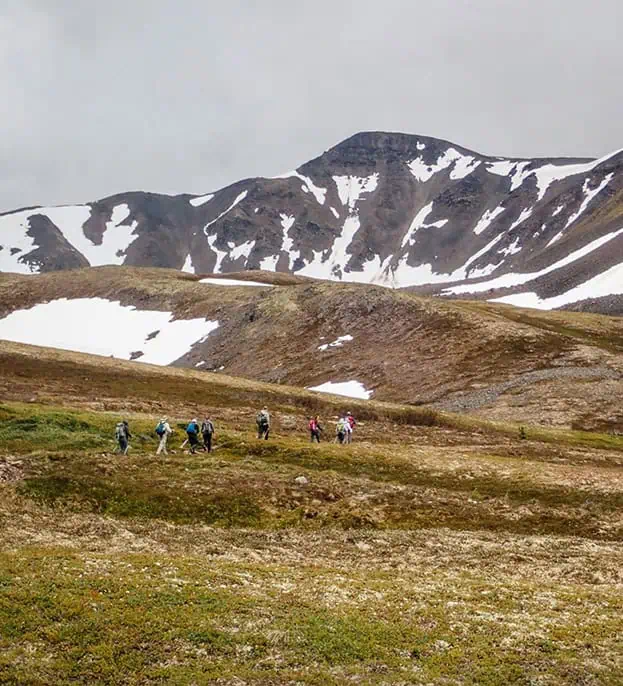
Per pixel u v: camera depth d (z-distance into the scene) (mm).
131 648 20766
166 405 84062
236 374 146000
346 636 22391
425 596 27281
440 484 49688
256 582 27328
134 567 27297
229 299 195750
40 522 34594
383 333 145375
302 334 156625
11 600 22656
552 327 149250
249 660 20562
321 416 87000
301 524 40281
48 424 56781
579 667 21109
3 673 18672
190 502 40750
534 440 75938
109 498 39844
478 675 20391
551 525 41875
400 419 87375
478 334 131375
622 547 37969
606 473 52250
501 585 29672
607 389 96500
